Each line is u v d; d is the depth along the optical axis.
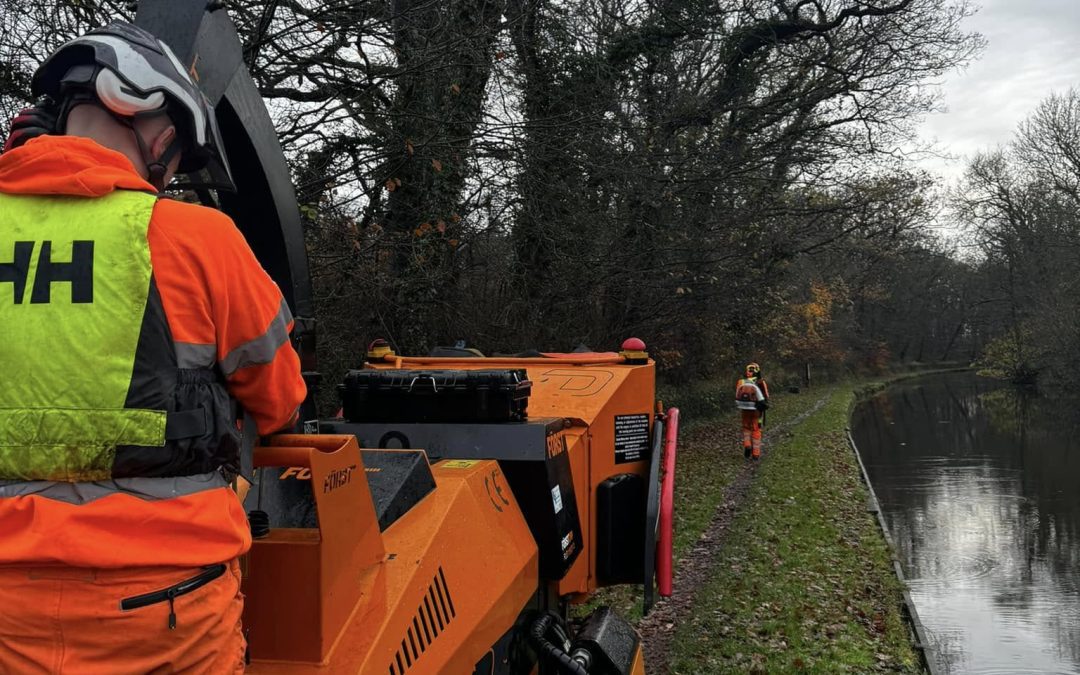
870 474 20.95
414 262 8.31
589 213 11.95
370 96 7.59
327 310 8.40
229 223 1.61
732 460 17.86
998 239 50.28
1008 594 10.25
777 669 6.57
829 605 8.35
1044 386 39.34
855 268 48.50
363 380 3.31
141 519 1.41
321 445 1.98
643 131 12.82
